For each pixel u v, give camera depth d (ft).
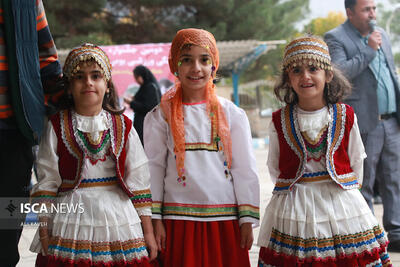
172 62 8.74
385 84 12.46
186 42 8.38
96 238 7.45
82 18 51.78
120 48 31.76
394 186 12.49
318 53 8.47
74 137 7.81
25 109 8.02
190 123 8.54
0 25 8.02
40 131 8.30
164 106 8.81
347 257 7.96
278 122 8.85
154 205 8.41
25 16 8.08
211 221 8.21
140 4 52.16
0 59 7.98
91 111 7.96
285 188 8.49
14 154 8.21
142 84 21.24
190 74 8.39
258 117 80.12
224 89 81.46
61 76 8.73
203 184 8.27
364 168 12.41
